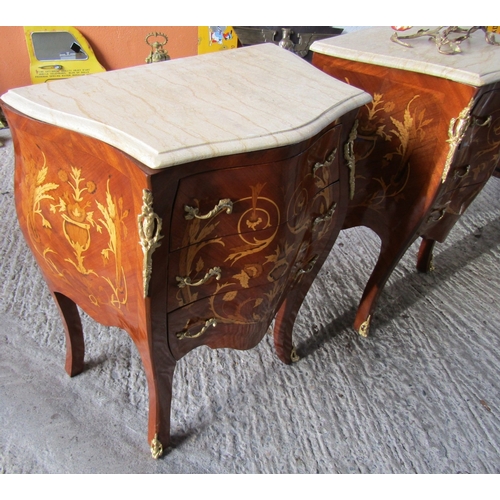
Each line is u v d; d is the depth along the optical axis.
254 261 0.92
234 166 0.77
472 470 1.20
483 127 1.17
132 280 0.84
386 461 1.20
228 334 1.06
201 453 1.18
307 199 0.96
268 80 0.98
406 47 1.24
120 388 1.30
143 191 0.70
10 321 1.45
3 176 2.04
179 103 0.86
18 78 2.30
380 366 1.44
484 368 1.46
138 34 2.33
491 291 1.76
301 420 1.27
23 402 1.24
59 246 0.94
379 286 1.43
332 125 0.91
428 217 1.33
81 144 0.77
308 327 1.54
